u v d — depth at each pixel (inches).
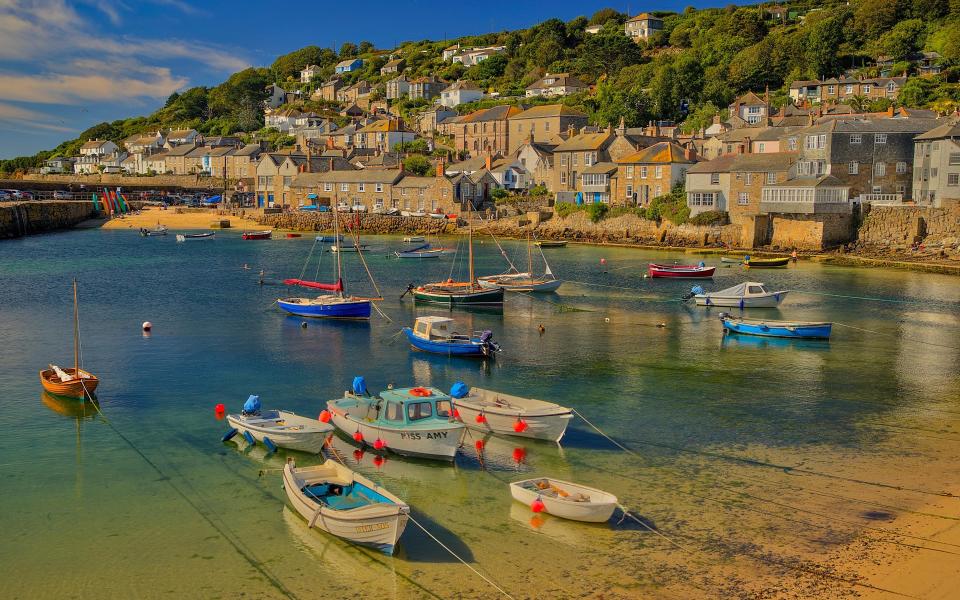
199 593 810.8
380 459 1184.2
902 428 1323.8
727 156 4473.4
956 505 1007.0
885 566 853.2
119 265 3597.4
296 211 5999.0
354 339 2044.8
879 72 6756.9
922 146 3991.1
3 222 4793.3
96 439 1266.0
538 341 2030.0
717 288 2935.5
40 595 807.1
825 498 1034.1
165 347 1927.9
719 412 1414.9
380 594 805.2
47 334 2064.5
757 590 810.2
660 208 4584.2
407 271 3457.2
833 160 4040.4
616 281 3149.6
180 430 1311.5
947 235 3666.3
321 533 935.0
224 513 992.2
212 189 7411.4
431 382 1621.6
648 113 6879.9
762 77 7209.6
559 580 830.5
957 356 1857.8
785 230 4065.0
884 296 2714.1
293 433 1186.0
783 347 1958.7
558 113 6574.8
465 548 900.6
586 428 1325.0
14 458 1181.1
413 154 6924.2
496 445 1245.1
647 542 912.9
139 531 944.3
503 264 3708.2
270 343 1987.0
